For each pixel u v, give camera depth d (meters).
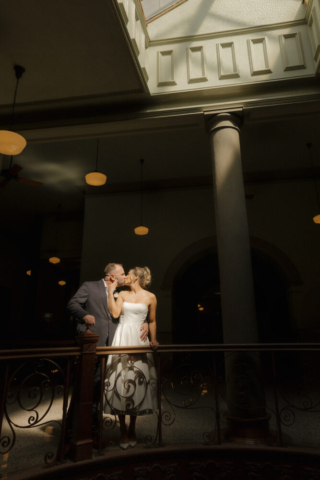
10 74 4.87
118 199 10.17
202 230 9.51
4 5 3.81
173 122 5.48
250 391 3.75
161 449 3.16
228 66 5.29
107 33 4.17
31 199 10.94
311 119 6.95
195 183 9.86
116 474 2.95
